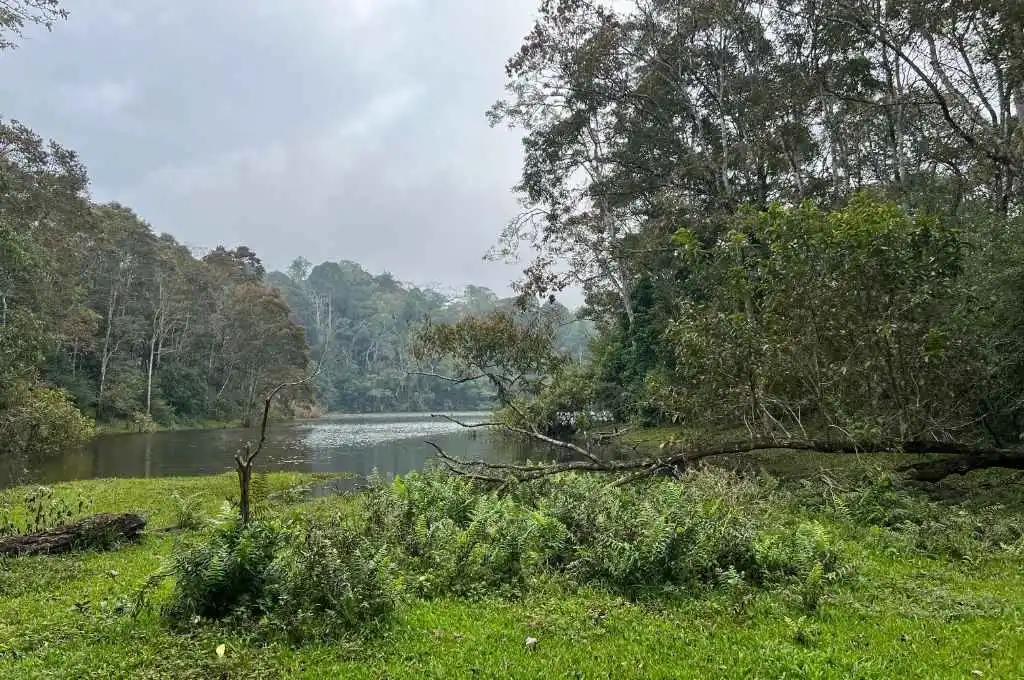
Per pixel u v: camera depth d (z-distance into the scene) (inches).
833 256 450.3
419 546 292.5
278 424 2332.7
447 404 3863.2
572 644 194.1
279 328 2399.1
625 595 247.8
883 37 638.5
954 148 730.2
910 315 450.6
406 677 170.4
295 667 177.8
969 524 346.6
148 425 1850.4
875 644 191.6
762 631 203.6
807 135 852.0
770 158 823.1
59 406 979.9
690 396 564.1
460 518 349.7
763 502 424.2
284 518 312.8
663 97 992.9
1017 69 546.3
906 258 438.0
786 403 524.7
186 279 2229.3
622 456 783.1
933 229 446.9
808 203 482.0
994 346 475.5
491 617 219.8
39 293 1266.0
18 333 887.1
